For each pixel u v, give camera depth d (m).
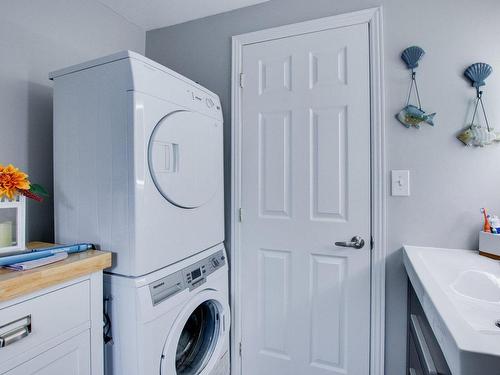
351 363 1.45
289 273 1.57
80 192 1.11
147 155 1.03
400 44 1.37
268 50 1.60
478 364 0.55
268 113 1.60
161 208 1.09
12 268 0.81
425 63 1.33
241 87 1.66
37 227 1.35
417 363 1.11
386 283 1.39
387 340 1.39
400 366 1.37
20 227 0.95
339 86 1.46
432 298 0.80
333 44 1.47
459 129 1.28
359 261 1.44
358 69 1.43
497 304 0.84
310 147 1.51
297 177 1.54
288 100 1.55
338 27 1.46
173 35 1.87
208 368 1.35
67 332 0.87
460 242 1.29
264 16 1.63
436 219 1.32
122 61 1.01
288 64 1.56
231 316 1.68
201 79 1.78
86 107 1.09
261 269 1.62
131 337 0.99
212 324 1.46
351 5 1.45
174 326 1.09
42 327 0.80
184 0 1.61
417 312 1.17
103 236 1.06
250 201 1.64
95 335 0.95
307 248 1.53
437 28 1.32
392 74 1.37
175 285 1.13
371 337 1.41
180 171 1.16
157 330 1.02
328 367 1.50
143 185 1.01
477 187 1.27
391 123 1.38
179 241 1.19
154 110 1.06
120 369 1.01
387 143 1.38
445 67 1.30
